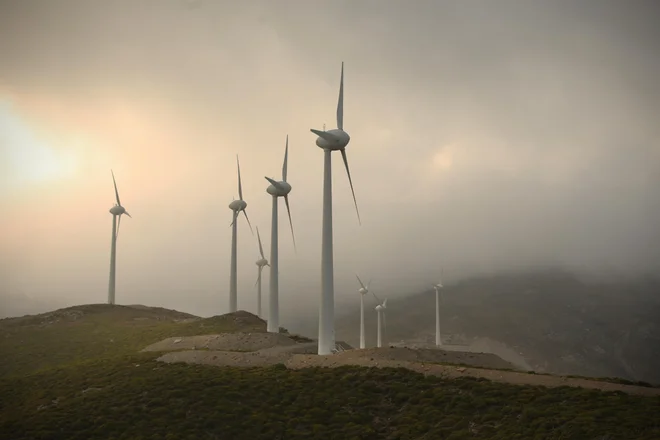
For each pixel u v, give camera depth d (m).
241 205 151.50
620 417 54.94
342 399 69.19
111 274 180.62
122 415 64.69
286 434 62.66
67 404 68.44
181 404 67.06
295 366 81.69
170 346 107.88
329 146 93.31
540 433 54.81
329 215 92.50
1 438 59.84
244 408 67.00
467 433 58.41
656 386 65.94
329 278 91.44
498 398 64.12
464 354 93.31
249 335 107.62
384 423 64.69
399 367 76.56
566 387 65.12
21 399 74.56
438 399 66.38
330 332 90.38
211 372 77.56
